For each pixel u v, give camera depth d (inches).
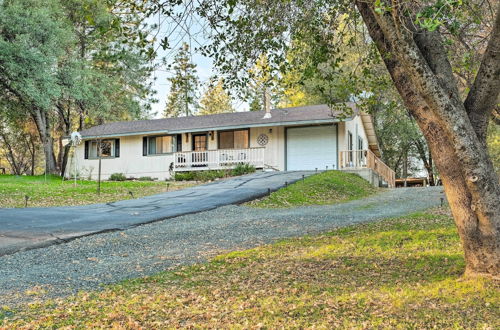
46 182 850.1
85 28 1098.1
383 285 185.6
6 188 675.4
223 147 946.7
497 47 169.2
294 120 859.4
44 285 207.6
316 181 671.1
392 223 355.3
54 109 1168.2
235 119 964.0
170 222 406.0
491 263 171.3
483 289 161.5
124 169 1005.8
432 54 174.7
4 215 438.6
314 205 535.2
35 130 1337.4
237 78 308.8
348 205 528.4
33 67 877.2
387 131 1286.9
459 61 316.5
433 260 221.6
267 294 181.5
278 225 380.8
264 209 492.1
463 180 173.2
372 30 190.9
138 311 164.1
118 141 1017.5
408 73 161.6
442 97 158.9
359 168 808.3
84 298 182.4
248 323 146.6
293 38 305.0
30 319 156.6
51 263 256.4
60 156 1288.1
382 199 588.4
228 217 432.5
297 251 265.6
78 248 297.1
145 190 709.3
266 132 912.9
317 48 310.8
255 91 338.6
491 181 165.3
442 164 176.9
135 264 250.5
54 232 347.9
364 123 1060.5
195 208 480.1
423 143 1355.8
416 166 1525.6
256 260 246.5
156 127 1001.5
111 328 145.9
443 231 298.7
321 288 187.0
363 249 260.5
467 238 176.4
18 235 335.9
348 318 147.7
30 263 256.7
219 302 173.6
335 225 373.1
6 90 992.2
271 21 291.0
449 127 160.7
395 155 1450.5
